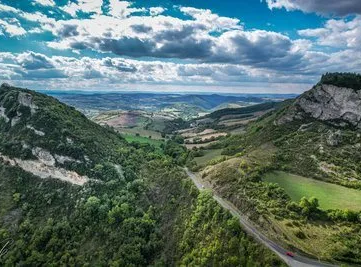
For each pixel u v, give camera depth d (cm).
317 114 18325
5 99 18225
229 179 13025
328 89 18350
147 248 11212
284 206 10338
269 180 12475
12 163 15400
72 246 11706
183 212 12169
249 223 10025
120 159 16750
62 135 15812
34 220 12988
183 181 14025
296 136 16812
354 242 8312
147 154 19788
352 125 16700
